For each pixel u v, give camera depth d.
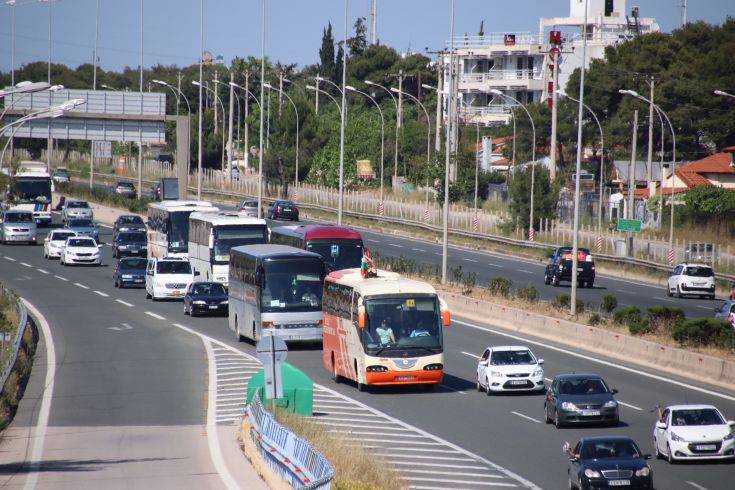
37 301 131.12
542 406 73.88
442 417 69.75
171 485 50.78
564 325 103.50
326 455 52.41
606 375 85.00
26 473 53.47
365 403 74.69
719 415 58.53
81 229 191.50
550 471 55.06
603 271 174.75
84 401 75.00
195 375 85.38
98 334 107.12
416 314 79.31
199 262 135.38
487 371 78.44
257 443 55.66
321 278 97.44
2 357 84.81
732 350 89.00
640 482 49.47
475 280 141.50
